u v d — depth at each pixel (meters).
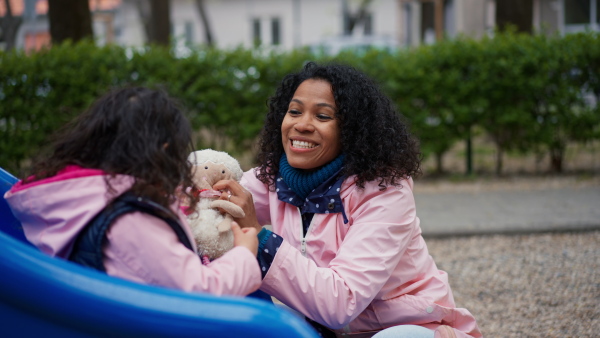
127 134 1.67
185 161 1.76
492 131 7.80
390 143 2.28
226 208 2.07
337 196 2.27
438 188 7.50
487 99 7.69
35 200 1.66
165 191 1.68
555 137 7.91
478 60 7.59
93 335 1.36
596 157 8.84
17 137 7.22
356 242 2.17
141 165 1.66
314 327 2.43
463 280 4.44
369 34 25.62
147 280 1.63
